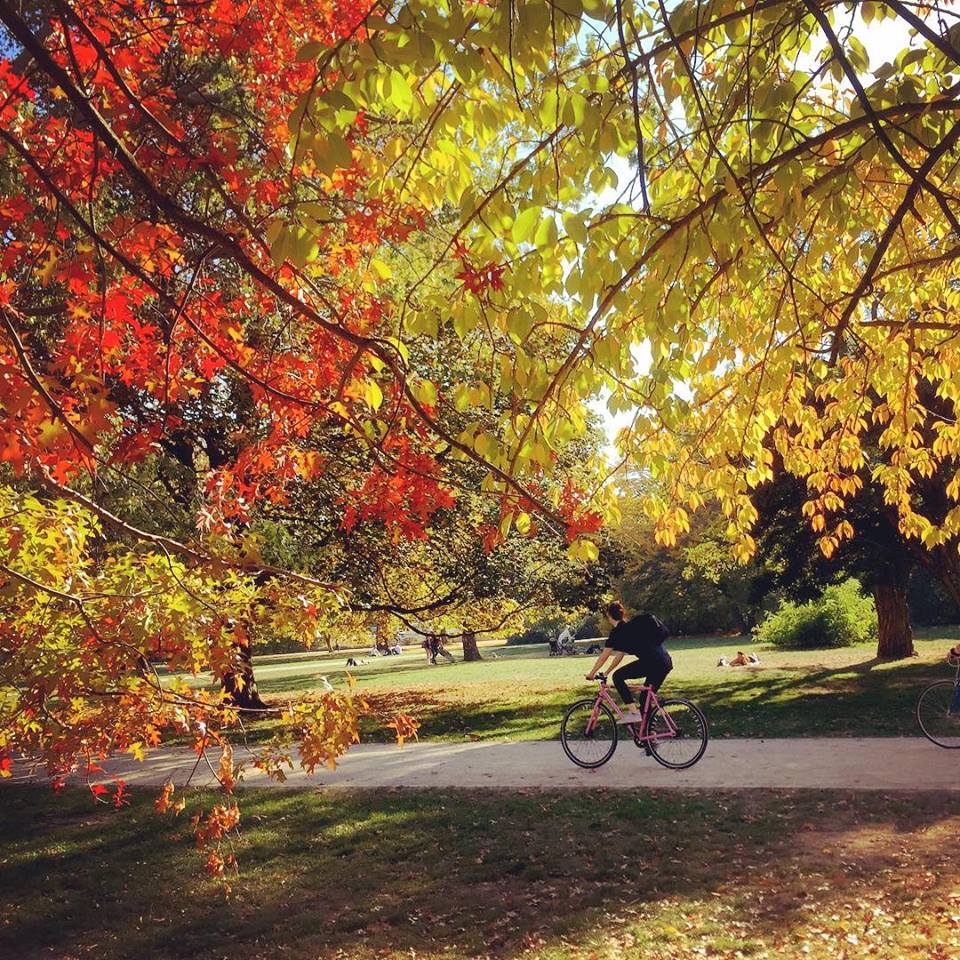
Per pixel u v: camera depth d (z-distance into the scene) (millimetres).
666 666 10812
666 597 46375
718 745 12094
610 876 7074
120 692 4309
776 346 5457
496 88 3924
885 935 5551
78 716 4426
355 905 6898
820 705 15477
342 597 4645
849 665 23516
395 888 7199
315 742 4668
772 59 3971
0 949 6500
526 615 24016
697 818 8367
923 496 17562
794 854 7203
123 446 3861
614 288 3594
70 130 3760
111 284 3939
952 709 11227
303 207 3119
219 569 3957
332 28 4203
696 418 6121
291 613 4531
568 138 3594
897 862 6828
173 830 9289
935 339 5855
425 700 21594
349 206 4238
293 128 2785
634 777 10250
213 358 4387
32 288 5621
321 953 6066
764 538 22172
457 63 2826
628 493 6453
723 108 3852
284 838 8727
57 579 4316
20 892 7707
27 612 4246
